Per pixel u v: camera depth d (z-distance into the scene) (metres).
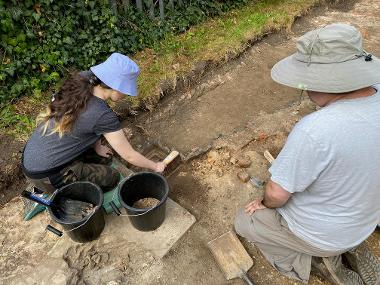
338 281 2.05
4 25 3.24
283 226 2.06
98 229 2.41
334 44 1.44
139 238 2.47
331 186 1.58
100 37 3.86
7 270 2.33
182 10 4.66
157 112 3.59
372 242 2.45
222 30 4.60
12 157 2.98
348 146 1.42
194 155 3.13
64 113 2.10
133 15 4.19
